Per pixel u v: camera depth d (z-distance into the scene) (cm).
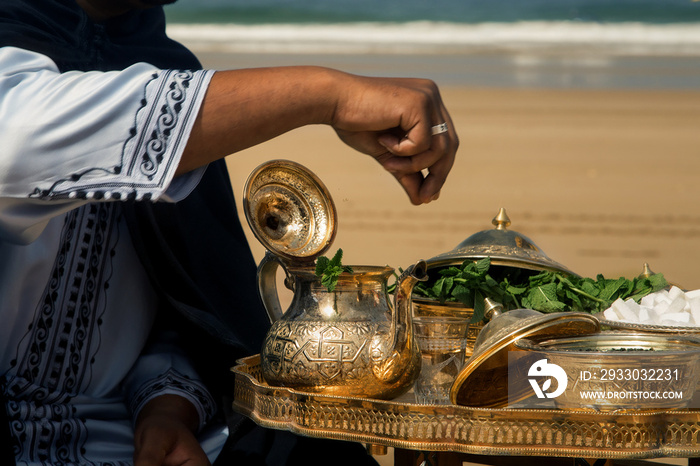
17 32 135
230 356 159
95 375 149
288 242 141
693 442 107
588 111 1176
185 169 115
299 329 130
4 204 112
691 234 634
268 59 1773
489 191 770
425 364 134
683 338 118
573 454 106
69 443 141
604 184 791
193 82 114
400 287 124
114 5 153
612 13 2462
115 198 110
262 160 855
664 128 1050
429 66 1725
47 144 108
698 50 2028
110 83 113
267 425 124
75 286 144
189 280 155
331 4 2658
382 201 732
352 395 128
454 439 111
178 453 136
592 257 580
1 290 134
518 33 2309
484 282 142
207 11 2528
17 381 137
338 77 120
